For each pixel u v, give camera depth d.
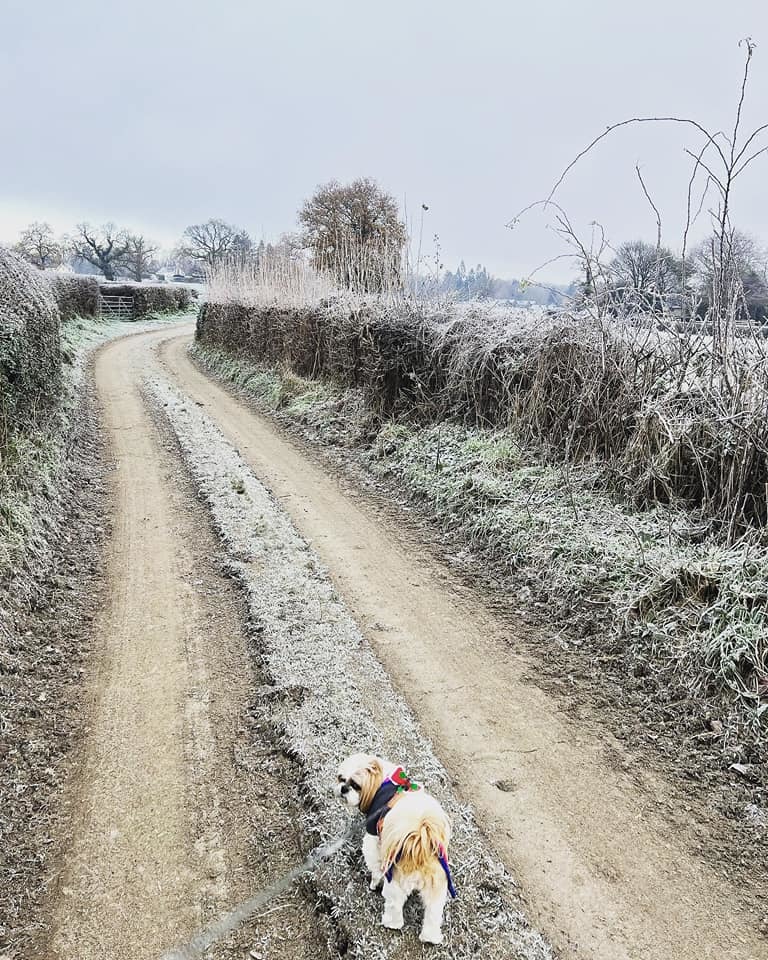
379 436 12.38
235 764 4.69
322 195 29.64
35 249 77.12
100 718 5.21
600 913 3.60
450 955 3.28
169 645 6.25
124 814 4.26
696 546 6.63
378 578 7.71
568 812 4.30
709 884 3.80
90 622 6.70
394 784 3.47
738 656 5.18
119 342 33.09
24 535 7.47
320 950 3.36
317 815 4.12
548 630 6.50
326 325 16.53
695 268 7.84
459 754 4.82
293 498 10.45
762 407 6.56
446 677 5.78
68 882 3.79
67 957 3.36
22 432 9.79
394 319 12.87
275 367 19.80
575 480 8.52
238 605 6.99
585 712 5.32
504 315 11.40
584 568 6.85
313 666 5.73
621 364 8.54
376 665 5.82
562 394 9.38
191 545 8.58
